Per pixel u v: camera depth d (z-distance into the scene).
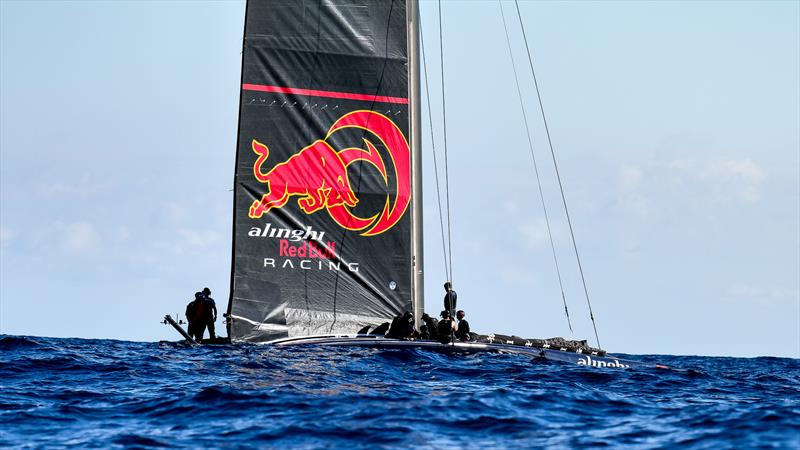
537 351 98.06
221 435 54.91
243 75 99.88
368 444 52.72
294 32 100.94
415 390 71.12
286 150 100.06
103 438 54.41
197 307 102.75
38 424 58.38
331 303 99.75
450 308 98.44
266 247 99.19
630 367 97.88
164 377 77.12
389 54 102.38
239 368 81.19
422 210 103.19
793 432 56.91
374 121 101.69
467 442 53.91
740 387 85.88
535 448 52.72
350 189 100.81
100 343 116.69
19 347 100.69
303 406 63.25
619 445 53.62
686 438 55.50
